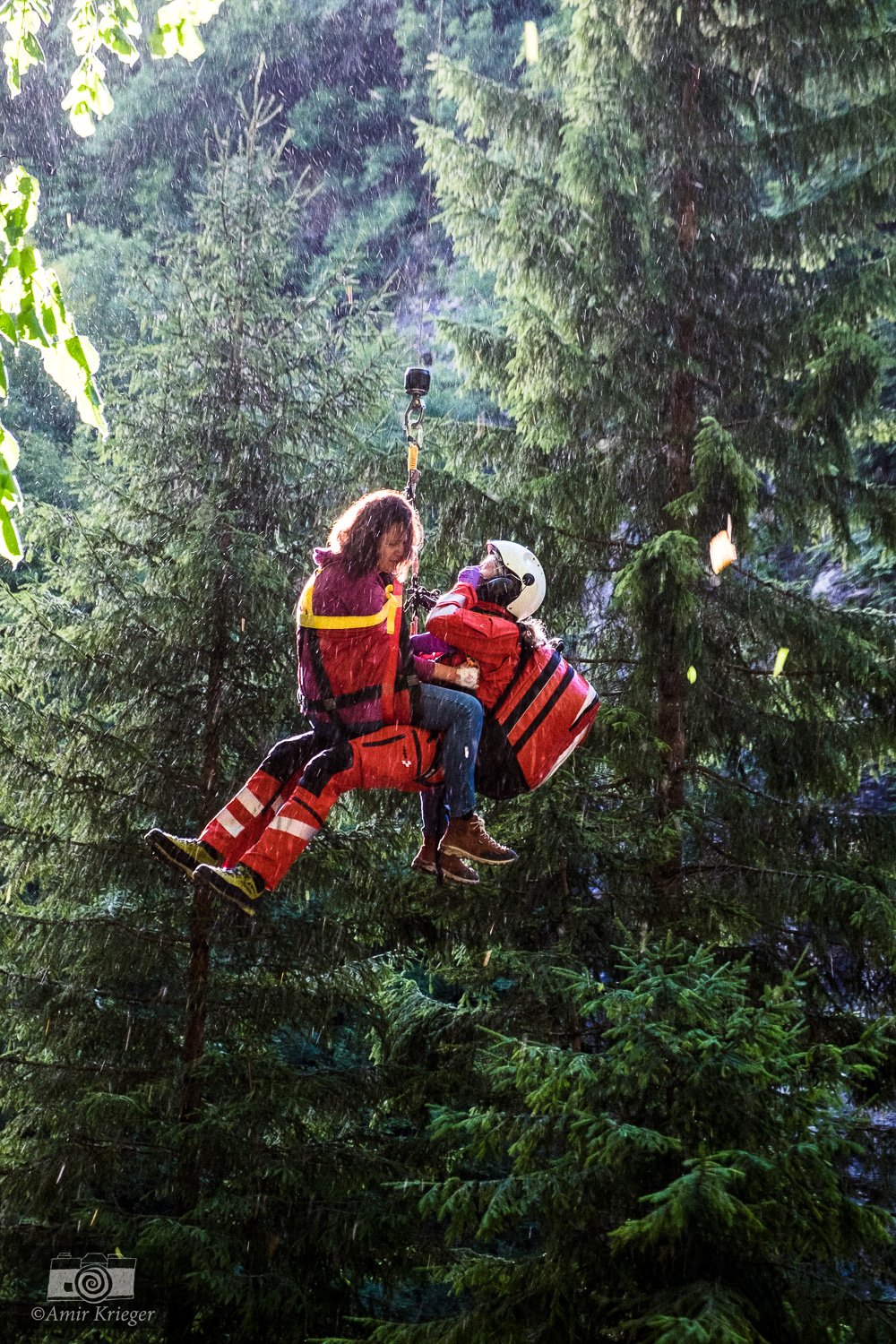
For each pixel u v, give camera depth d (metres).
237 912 8.53
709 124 9.00
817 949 8.44
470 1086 8.08
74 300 20.80
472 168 8.91
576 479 8.73
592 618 9.59
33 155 30.44
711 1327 4.18
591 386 8.79
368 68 31.62
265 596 8.29
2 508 3.14
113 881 8.26
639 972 5.26
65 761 8.22
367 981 8.80
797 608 8.87
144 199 30.00
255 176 9.01
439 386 21.97
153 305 9.12
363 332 9.15
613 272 8.89
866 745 8.68
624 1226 4.43
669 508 8.09
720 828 9.02
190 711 8.59
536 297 8.97
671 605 8.23
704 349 9.08
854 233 8.80
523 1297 5.00
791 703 9.11
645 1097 5.10
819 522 9.12
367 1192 8.02
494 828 8.24
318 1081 8.21
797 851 8.78
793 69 8.90
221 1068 7.95
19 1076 8.22
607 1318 4.83
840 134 8.67
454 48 31.22
